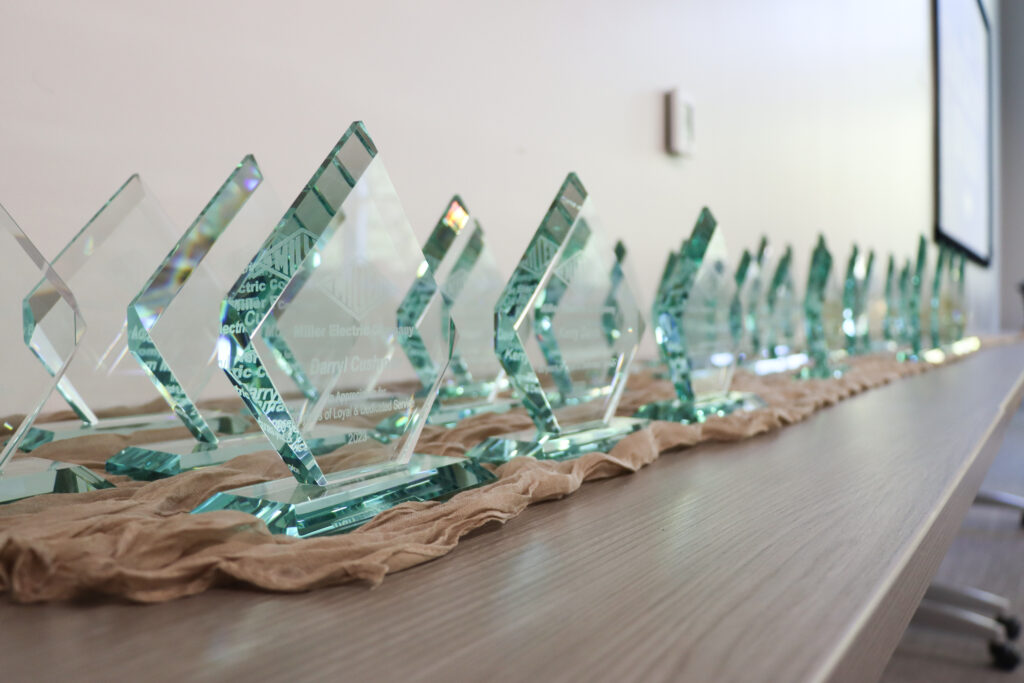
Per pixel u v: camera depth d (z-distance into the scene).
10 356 0.61
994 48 7.89
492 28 1.68
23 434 0.63
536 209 1.81
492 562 0.47
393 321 0.67
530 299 0.79
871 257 2.60
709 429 0.98
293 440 0.57
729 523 0.56
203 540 0.45
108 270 0.87
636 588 0.41
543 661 0.32
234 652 0.34
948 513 0.64
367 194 0.65
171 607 0.40
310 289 0.60
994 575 2.20
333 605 0.40
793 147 3.43
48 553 0.41
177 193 1.13
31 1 0.98
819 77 3.74
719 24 2.70
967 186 6.41
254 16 1.23
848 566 0.44
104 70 1.05
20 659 0.33
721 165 2.74
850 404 1.41
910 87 5.36
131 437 0.82
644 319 0.99
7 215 0.62
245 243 0.87
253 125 1.23
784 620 0.36
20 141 0.97
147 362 0.75
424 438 0.91
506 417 1.05
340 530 0.53
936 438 0.97
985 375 2.09
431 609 0.39
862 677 0.35
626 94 2.15
